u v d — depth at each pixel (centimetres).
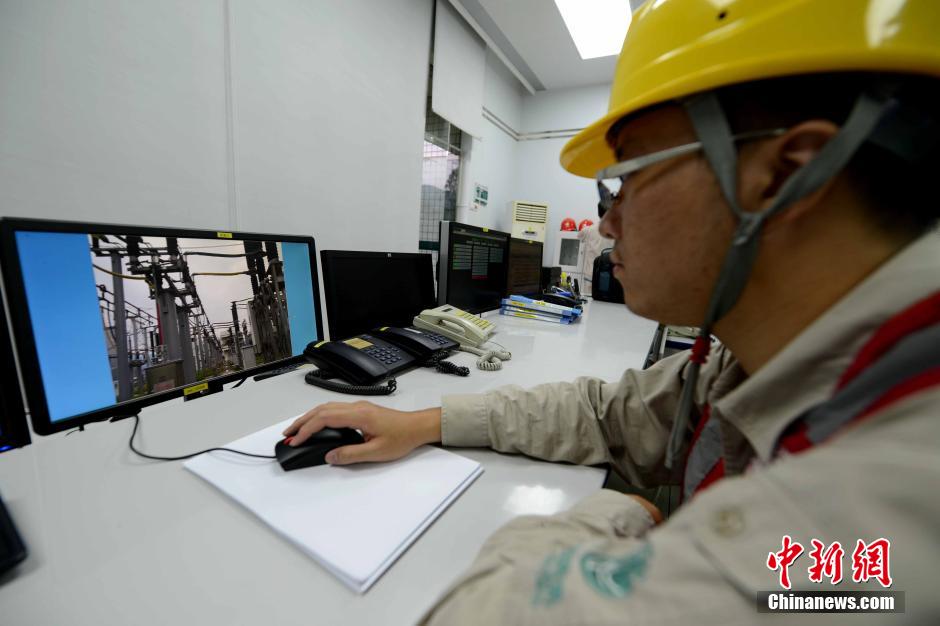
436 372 97
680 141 35
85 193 134
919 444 16
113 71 137
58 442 56
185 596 31
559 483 52
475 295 165
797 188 28
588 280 384
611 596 19
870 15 27
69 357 51
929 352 19
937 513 14
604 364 110
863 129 27
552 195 473
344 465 51
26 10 118
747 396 31
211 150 168
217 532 39
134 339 58
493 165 437
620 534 34
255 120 184
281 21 190
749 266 32
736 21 32
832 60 27
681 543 19
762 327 35
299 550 37
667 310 41
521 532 33
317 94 213
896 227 29
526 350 123
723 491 20
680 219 36
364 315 111
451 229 139
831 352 27
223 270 72
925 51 25
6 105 117
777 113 31
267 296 80
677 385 59
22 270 46
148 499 44
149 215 151
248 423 65
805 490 17
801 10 29
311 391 82
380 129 258
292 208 207
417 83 287
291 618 30
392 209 276
